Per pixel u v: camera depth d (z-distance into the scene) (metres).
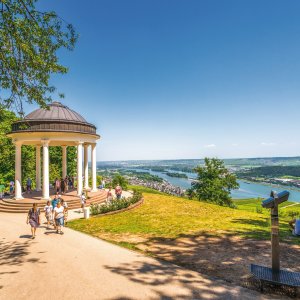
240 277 7.47
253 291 6.55
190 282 7.18
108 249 10.85
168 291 6.63
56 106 25.06
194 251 10.21
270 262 8.71
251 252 9.87
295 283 6.20
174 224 15.88
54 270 8.40
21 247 11.46
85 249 10.92
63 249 10.99
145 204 24.16
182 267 8.42
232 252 9.92
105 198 26.89
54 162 45.69
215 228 14.52
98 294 6.55
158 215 19.08
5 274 8.14
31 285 7.24
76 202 23.20
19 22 8.41
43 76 10.03
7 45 8.54
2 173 37.28
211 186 48.03
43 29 9.37
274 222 6.81
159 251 10.38
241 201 96.81
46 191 23.33
